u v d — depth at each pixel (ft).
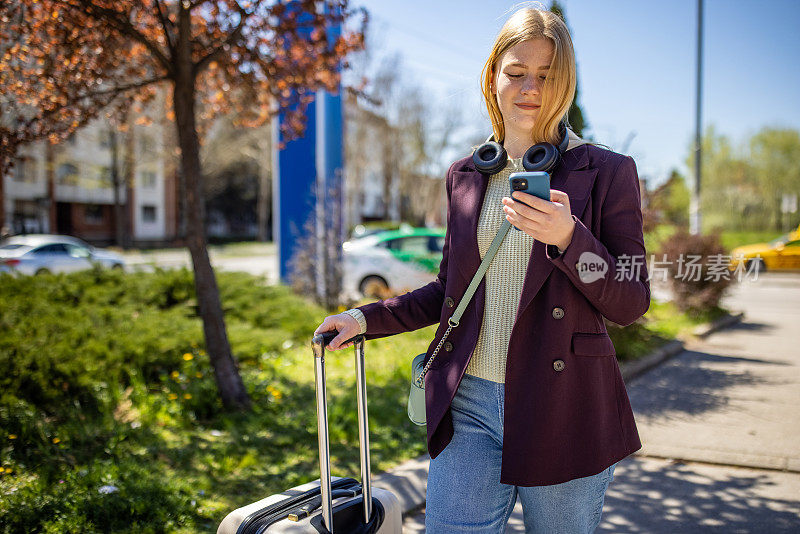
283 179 34.65
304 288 30.68
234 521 5.64
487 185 5.30
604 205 4.70
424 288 5.87
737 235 68.90
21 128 13.92
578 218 4.61
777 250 58.34
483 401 5.10
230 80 17.25
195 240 15.08
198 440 13.23
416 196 139.54
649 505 10.92
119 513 9.63
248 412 15.01
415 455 12.75
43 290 21.71
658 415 15.97
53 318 17.66
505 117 5.24
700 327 29.40
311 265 30.78
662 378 20.03
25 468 11.09
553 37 4.87
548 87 4.91
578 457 4.68
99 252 58.23
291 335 23.36
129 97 17.01
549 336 4.67
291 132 19.29
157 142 84.84
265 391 16.10
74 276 24.17
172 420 14.17
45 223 126.52
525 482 4.65
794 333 29.37
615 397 4.95
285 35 16.53
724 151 130.82
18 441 12.01
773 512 10.56
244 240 169.37
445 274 5.81
